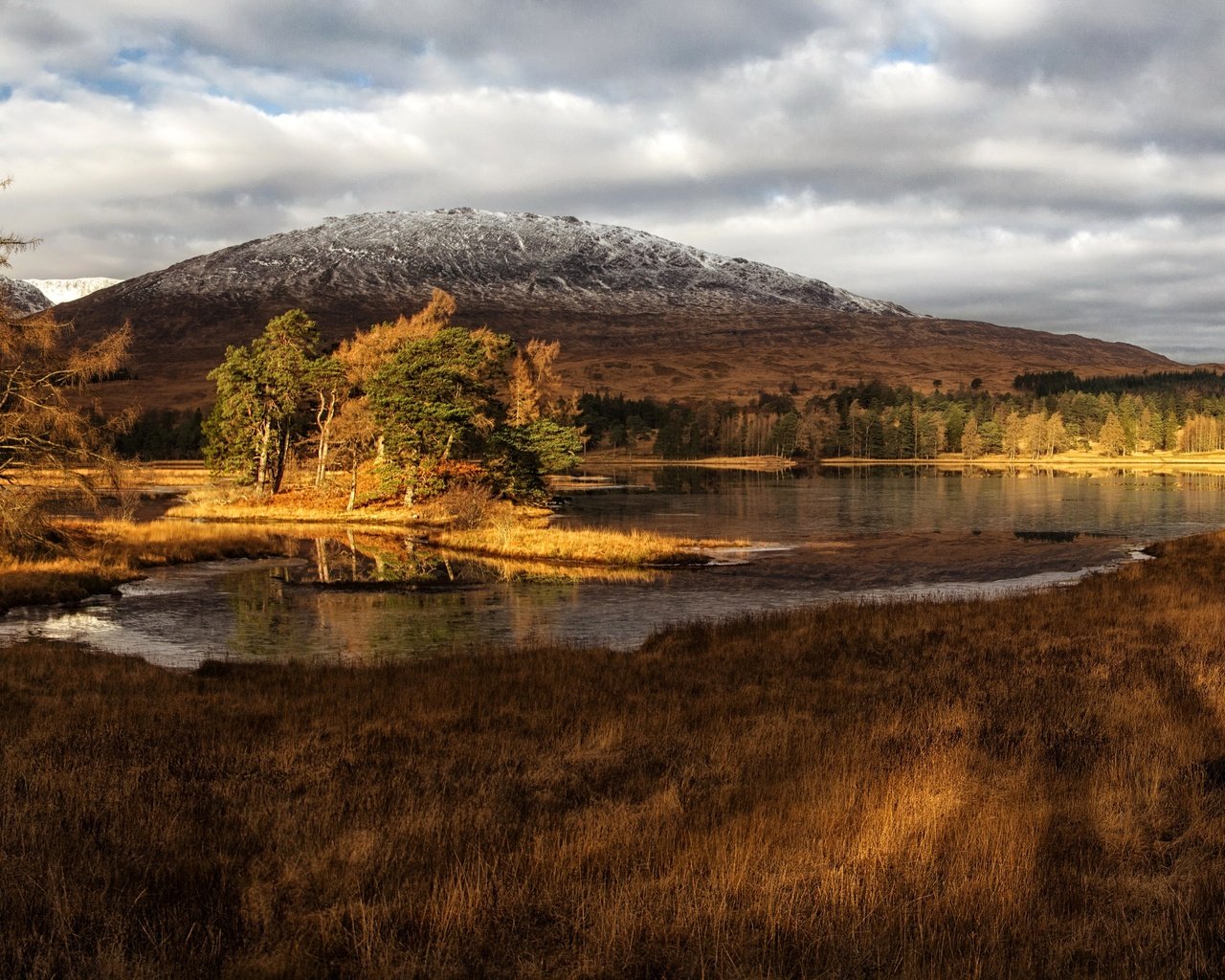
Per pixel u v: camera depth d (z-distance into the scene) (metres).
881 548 48.53
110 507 67.94
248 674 18.97
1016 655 19.30
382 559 43.72
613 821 8.62
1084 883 7.19
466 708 15.05
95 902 6.77
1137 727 12.40
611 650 21.80
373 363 73.88
